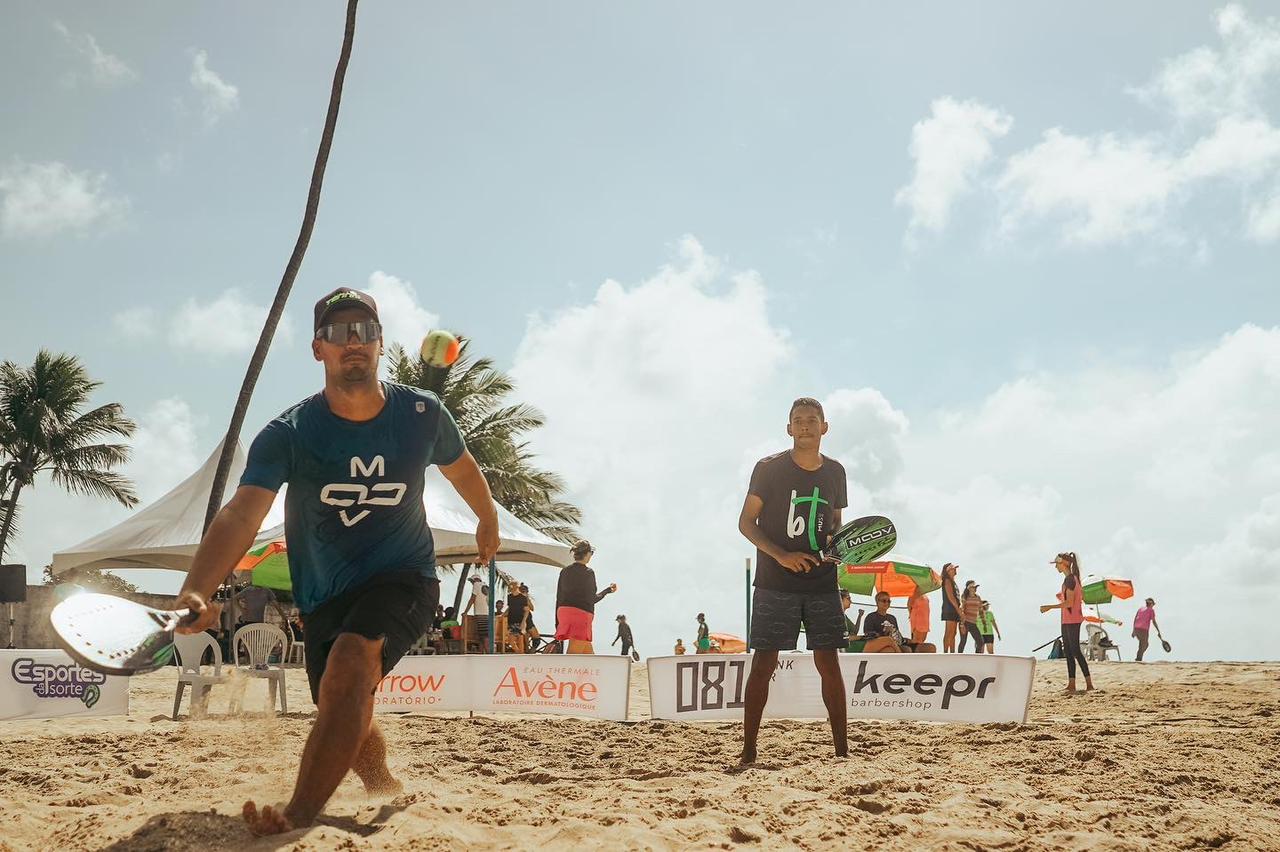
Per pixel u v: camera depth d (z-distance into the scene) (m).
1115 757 5.25
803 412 5.39
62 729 8.12
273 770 4.67
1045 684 15.43
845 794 4.03
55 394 34.69
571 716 9.27
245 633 9.95
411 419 3.36
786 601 5.45
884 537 5.43
